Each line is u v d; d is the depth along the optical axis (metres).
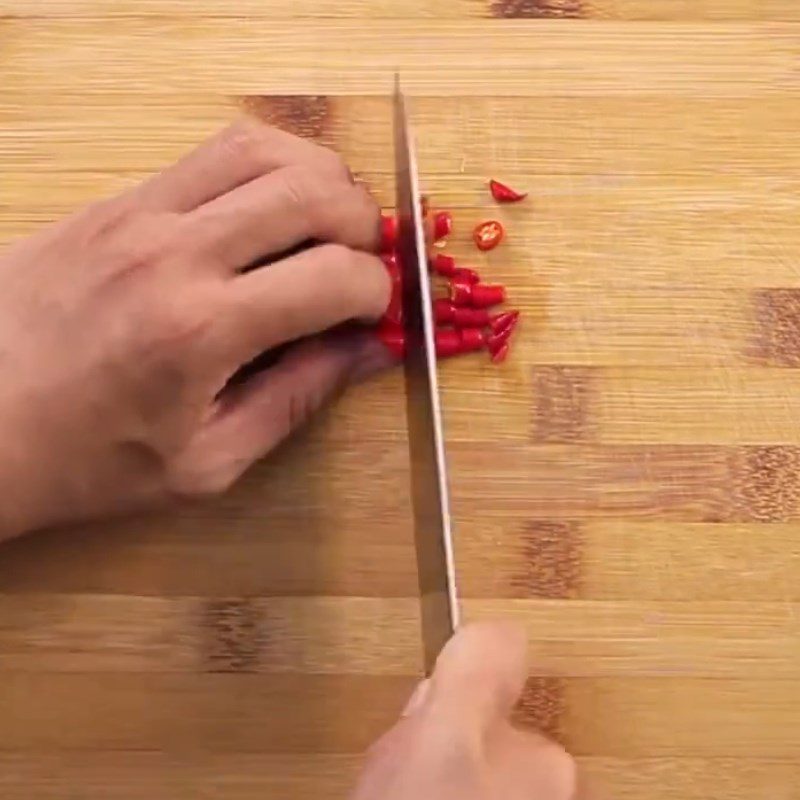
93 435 0.52
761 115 0.57
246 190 0.52
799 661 0.53
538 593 0.54
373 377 0.55
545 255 0.56
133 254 0.52
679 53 0.58
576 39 0.58
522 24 0.58
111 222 0.52
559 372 0.55
